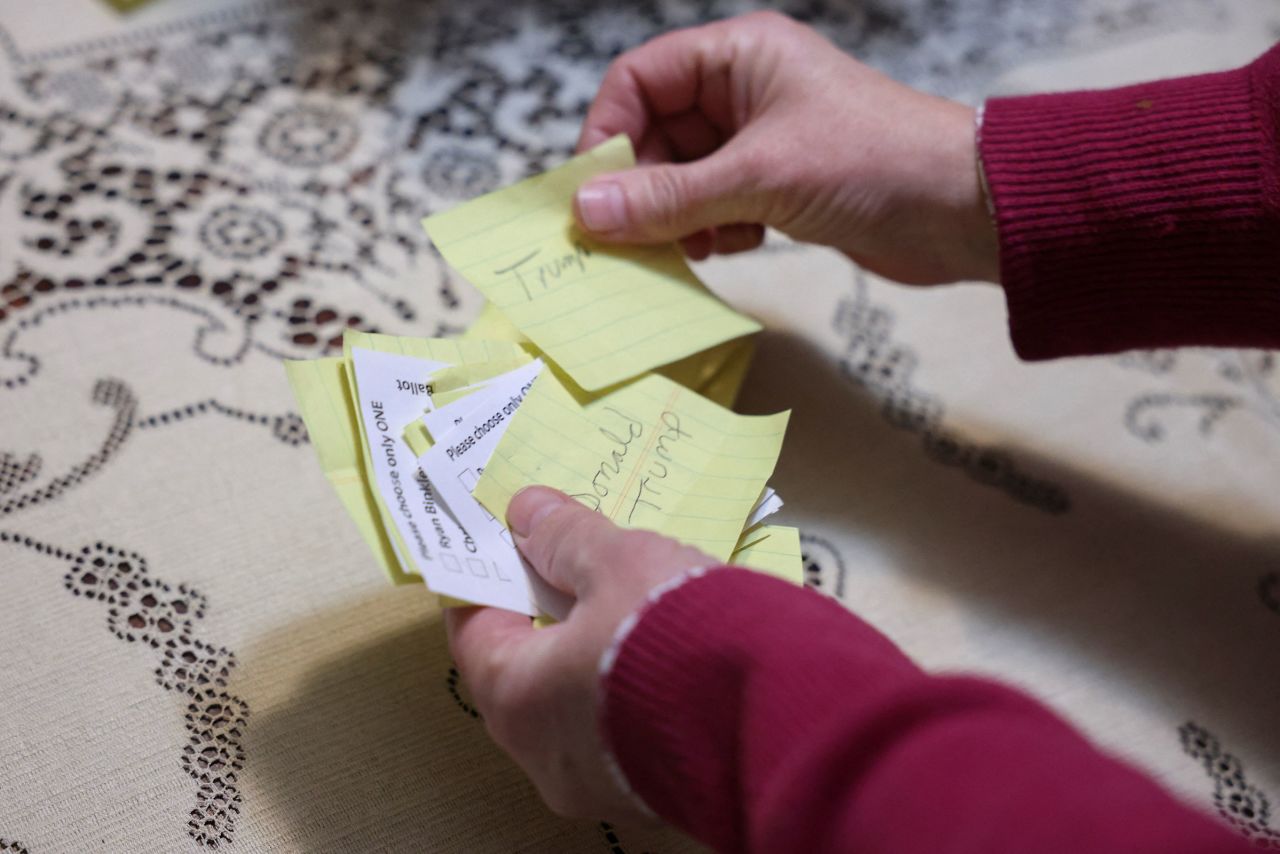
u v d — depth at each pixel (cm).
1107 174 49
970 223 54
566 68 72
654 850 43
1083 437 58
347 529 50
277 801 42
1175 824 25
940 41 75
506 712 37
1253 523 56
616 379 47
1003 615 51
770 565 44
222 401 53
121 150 63
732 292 62
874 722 28
